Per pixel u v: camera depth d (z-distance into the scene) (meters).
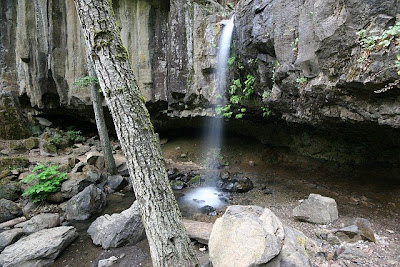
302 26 4.59
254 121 8.79
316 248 3.40
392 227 4.21
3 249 4.33
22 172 7.51
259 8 5.68
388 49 3.19
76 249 4.41
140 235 4.53
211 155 9.67
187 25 8.34
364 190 5.84
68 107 11.17
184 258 2.57
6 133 10.20
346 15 3.67
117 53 2.55
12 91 11.25
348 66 3.82
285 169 8.04
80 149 10.20
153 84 9.12
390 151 6.21
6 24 11.09
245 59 6.58
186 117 9.24
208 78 8.11
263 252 2.61
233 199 6.30
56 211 5.91
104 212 5.91
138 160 2.54
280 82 5.43
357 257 3.26
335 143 7.36
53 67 10.59
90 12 2.50
